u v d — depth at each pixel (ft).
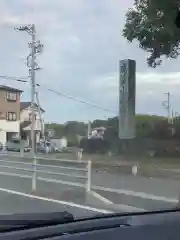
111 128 107.55
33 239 6.76
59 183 44.78
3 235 7.04
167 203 32.89
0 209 32.01
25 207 32.91
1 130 209.67
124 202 34.06
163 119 121.19
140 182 49.37
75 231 7.18
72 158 98.07
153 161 78.28
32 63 148.25
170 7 51.47
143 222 7.75
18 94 220.43
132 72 72.13
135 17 70.13
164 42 69.21
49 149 163.84
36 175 44.68
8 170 56.08
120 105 72.43
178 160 78.64
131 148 91.30
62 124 208.13
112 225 7.59
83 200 35.60
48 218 10.40
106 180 51.70
